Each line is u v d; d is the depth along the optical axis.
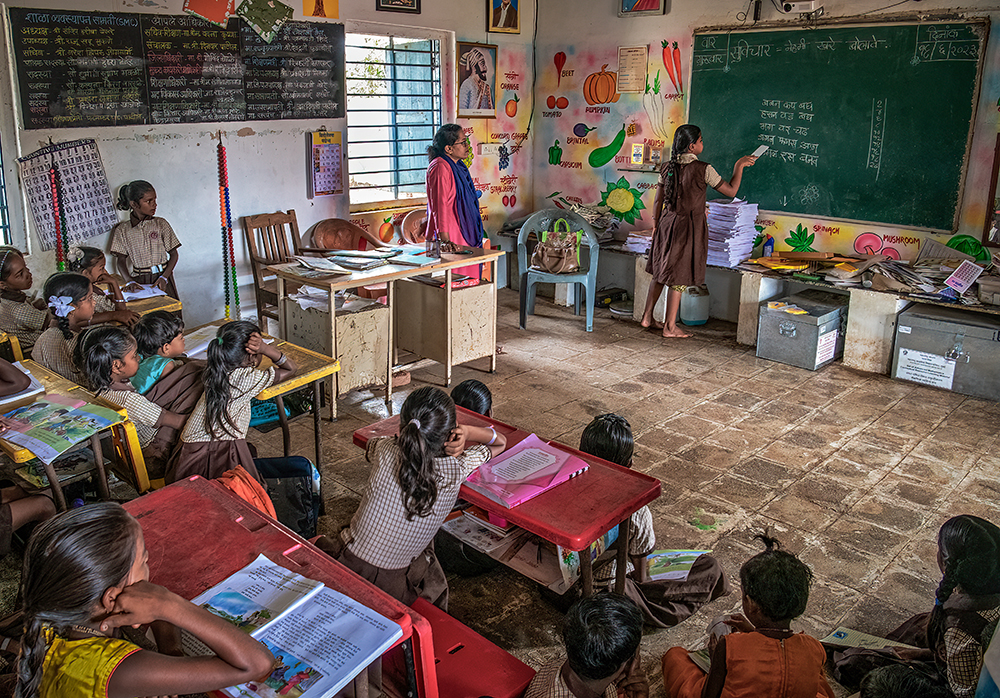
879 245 5.40
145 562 1.42
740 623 2.09
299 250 4.82
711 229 5.69
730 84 5.88
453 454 2.15
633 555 2.44
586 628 1.65
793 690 1.67
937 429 4.13
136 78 4.74
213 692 1.34
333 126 5.83
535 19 7.01
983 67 4.74
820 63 5.39
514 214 7.32
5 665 2.08
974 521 1.88
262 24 5.24
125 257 4.84
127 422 2.58
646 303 5.91
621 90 6.55
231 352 2.66
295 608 1.55
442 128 5.43
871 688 1.68
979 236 4.94
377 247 5.58
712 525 3.19
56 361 3.14
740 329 5.61
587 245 6.62
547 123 7.15
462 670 1.88
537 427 4.15
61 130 4.51
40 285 4.59
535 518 2.07
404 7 6.02
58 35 4.39
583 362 5.22
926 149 5.05
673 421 4.23
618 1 6.40
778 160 5.76
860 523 3.21
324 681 1.36
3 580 2.64
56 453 2.29
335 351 4.12
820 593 2.75
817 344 5.01
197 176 5.17
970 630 1.85
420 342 4.83
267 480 2.79
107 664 1.28
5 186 4.37
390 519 2.11
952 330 4.59
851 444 3.95
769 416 4.30
